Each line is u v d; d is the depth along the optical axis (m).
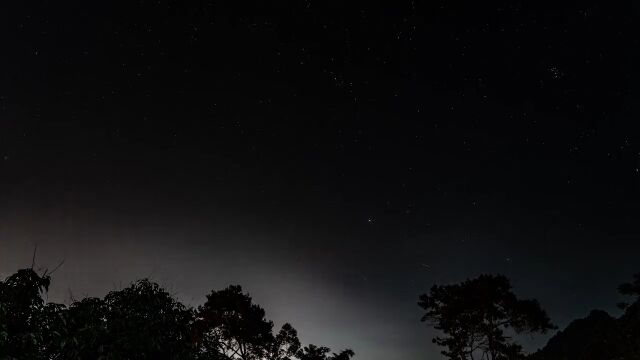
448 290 28.66
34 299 9.08
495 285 27.64
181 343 11.09
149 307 10.65
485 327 27.41
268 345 29.20
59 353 8.98
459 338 27.77
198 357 11.39
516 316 27.17
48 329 8.88
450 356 27.77
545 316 26.91
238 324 27.52
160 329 10.61
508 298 27.11
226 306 28.05
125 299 10.64
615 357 22.31
